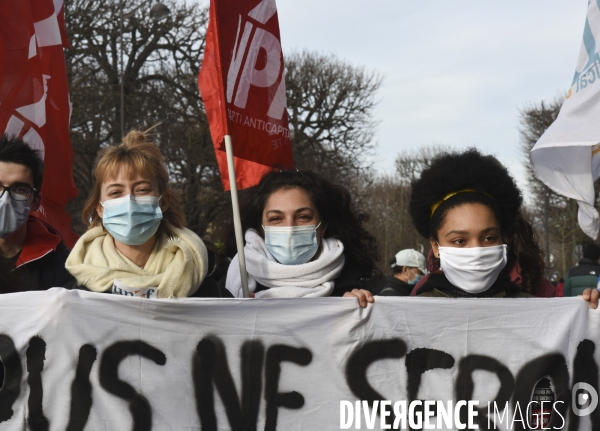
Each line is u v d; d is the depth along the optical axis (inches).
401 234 1546.5
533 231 135.6
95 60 756.0
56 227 181.2
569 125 144.3
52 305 108.3
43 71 180.2
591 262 334.3
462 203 118.0
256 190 139.6
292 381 112.1
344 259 138.0
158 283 116.1
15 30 165.6
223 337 111.3
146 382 109.3
